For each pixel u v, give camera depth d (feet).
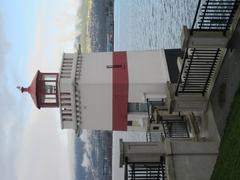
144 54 67.10
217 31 44.01
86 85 63.52
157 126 68.18
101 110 65.77
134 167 47.70
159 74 64.03
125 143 48.91
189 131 61.82
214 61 47.96
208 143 48.34
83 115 66.39
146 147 48.24
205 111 52.49
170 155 47.65
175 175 46.62
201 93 51.85
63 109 66.44
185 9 94.99
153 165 47.88
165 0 125.08
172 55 66.59
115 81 63.52
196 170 46.83
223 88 46.34
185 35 44.04
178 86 51.39
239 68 41.39
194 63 49.01
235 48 42.65
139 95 63.87
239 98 41.06
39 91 70.23
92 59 66.54
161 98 63.77
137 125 68.54
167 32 120.26
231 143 41.27
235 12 42.55
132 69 64.80
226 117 45.21
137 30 187.11
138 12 186.70
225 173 41.06
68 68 65.41
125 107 65.41
